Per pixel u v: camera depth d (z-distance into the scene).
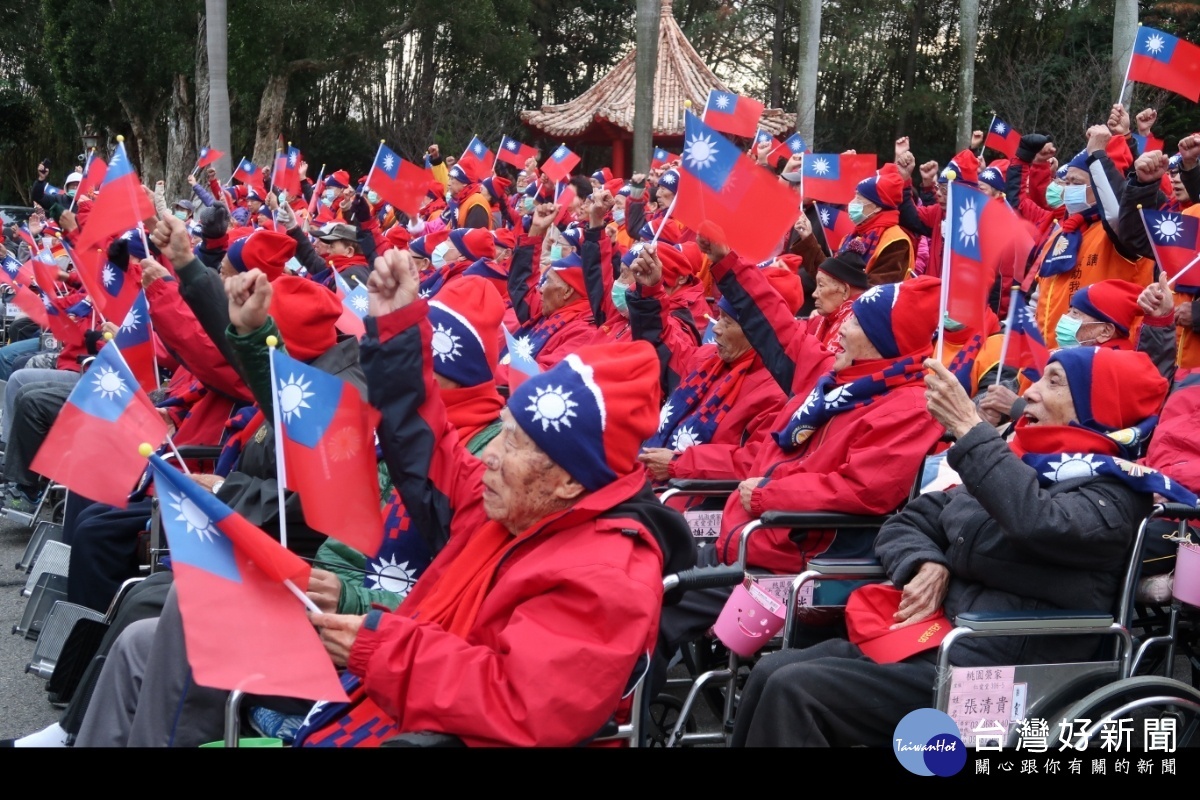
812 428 4.53
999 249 3.83
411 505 3.31
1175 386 4.78
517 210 11.13
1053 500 3.25
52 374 7.87
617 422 2.87
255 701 3.39
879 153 31.20
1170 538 3.96
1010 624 3.17
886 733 3.32
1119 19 13.58
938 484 3.95
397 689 2.65
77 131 33.59
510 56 29.39
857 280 5.71
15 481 7.59
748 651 3.82
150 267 5.17
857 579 3.83
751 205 4.65
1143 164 5.88
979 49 29.86
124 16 26.64
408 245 8.99
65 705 4.91
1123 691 3.19
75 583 5.18
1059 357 3.55
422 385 3.27
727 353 5.29
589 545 2.81
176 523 2.57
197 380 5.96
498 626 2.81
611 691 2.60
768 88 32.31
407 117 31.41
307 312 4.09
